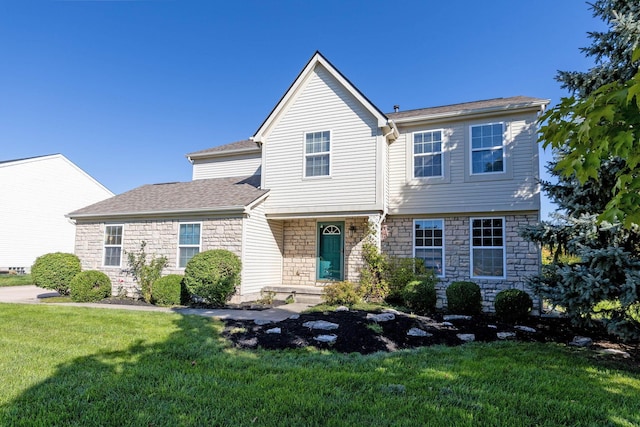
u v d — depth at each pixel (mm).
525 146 10953
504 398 4012
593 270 6254
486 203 11203
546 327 8148
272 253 12773
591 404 3920
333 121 12047
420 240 11914
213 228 11773
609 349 6504
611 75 7984
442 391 4191
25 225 21359
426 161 12078
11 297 12875
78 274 11992
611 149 2238
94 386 4180
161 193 14641
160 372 4703
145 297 11828
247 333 6836
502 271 10906
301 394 4039
